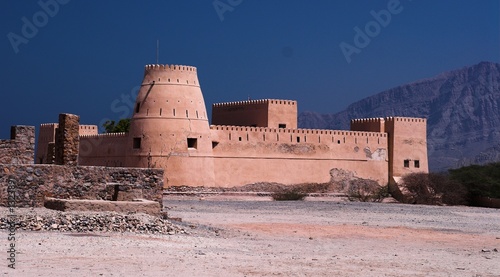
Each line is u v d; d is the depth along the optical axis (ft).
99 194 103.09
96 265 61.57
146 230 86.53
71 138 110.01
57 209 93.20
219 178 219.82
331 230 112.57
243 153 225.15
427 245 96.84
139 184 105.40
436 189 220.02
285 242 92.79
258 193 223.30
